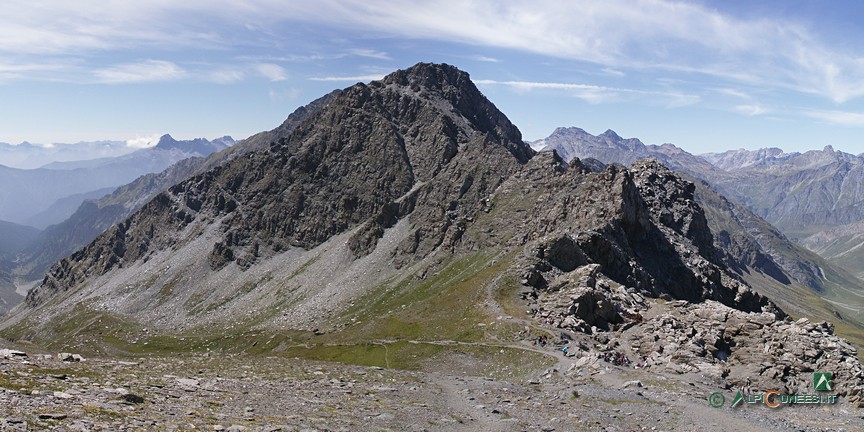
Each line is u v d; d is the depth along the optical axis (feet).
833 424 210.38
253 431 126.72
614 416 194.39
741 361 302.45
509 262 571.69
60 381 149.48
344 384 225.15
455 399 213.46
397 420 165.17
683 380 270.67
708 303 415.44
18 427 99.09
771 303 638.94
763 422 200.23
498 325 421.59
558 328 399.44
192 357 314.55
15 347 403.34
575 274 480.23
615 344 367.25
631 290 485.97
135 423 116.88
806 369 277.44
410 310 567.18
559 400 217.56
